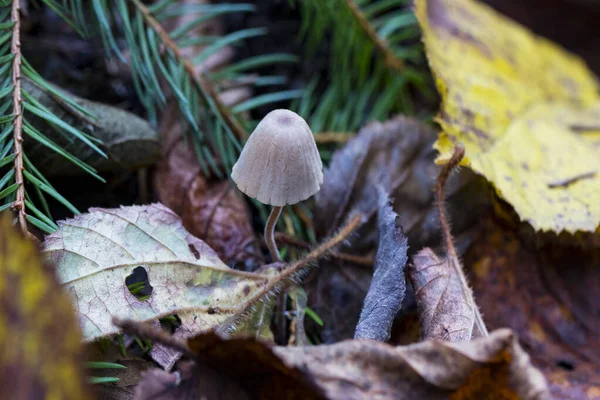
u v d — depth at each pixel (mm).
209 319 178
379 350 165
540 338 209
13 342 147
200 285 180
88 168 183
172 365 173
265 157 168
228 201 211
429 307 186
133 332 157
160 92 202
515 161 221
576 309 213
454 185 217
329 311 200
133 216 180
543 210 211
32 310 149
